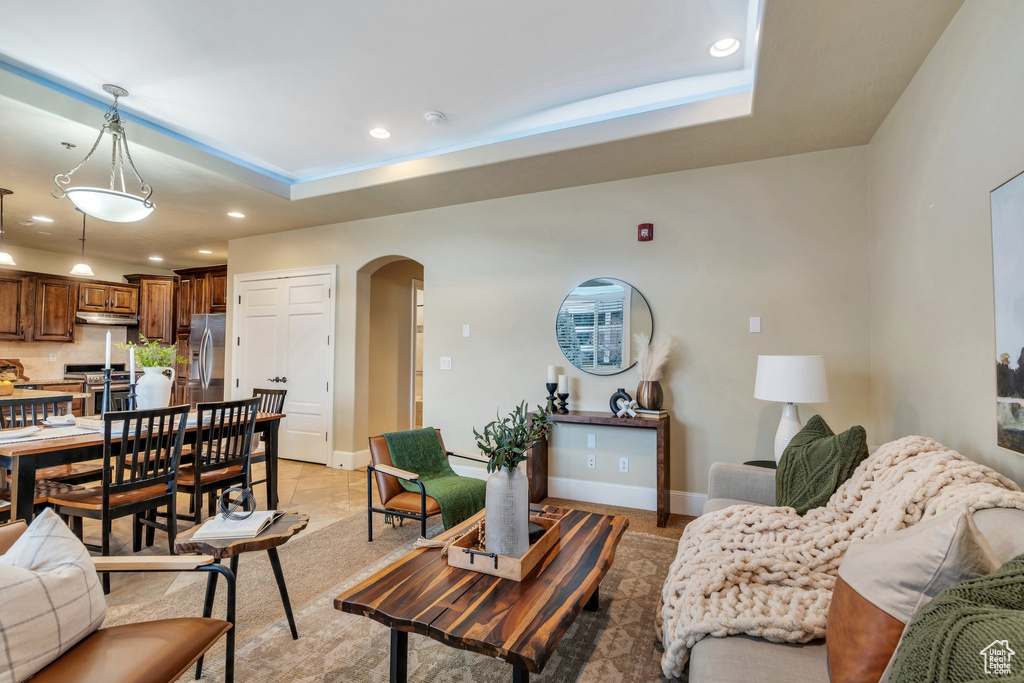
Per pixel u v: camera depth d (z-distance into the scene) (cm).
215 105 303
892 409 266
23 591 106
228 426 297
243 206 435
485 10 221
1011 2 152
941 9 187
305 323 515
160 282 726
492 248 417
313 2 215
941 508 127
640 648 186
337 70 268
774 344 325
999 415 158
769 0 184
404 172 368
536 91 291
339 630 198
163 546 286
